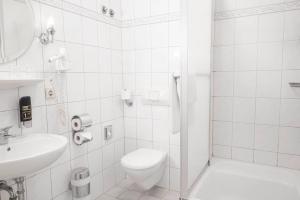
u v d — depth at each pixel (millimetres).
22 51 1397
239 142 2088
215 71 2115
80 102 1874
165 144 2254
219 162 2082
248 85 1999
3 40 1314
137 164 1781
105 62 2160
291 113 1862
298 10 1763
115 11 2277
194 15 1400
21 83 1241
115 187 2305
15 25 1365
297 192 1611
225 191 1914
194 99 1485
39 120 1530
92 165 2031
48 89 1581
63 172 1729
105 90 2172
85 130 1912
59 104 1679
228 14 2012
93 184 2045
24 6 1406
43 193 1574
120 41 2379
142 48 2295
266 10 1868
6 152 1197
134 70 2365
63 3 1686
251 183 1825
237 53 2014
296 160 1885
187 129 1346
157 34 2197
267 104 1942
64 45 1703
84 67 1904
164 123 2238
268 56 1900
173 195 2133
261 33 1906
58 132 1678
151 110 2301
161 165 2047
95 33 2018
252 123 2018
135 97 2385
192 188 1580
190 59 1350
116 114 2354
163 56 2186
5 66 1320
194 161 1565
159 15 2170
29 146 1309
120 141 2430
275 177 1790
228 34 2031
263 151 1998
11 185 1370
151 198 2074
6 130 1237
